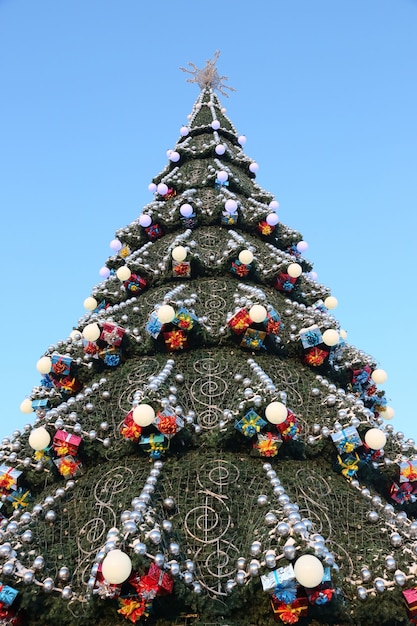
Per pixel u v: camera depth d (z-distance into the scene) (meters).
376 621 7.72
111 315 13.20
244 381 10.39
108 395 11.01
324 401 10.99
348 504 9.37
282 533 7.51
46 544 8.59
